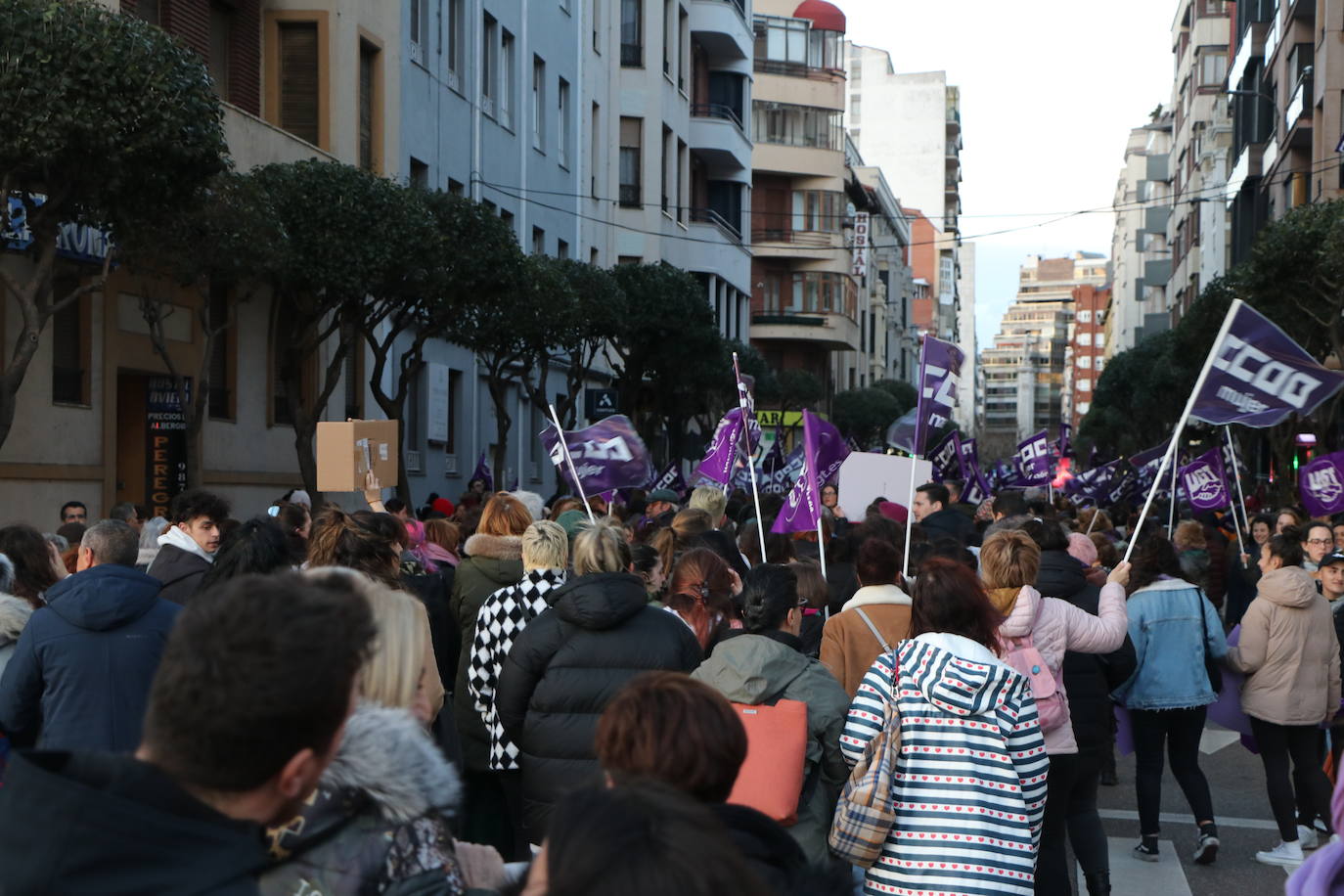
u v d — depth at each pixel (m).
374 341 21.45
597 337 34.03
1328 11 38.66
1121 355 72.81
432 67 28.56
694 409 39.84
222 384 21.11
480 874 3.06
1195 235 77.62
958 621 5.00
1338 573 9.30
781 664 5.01
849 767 4.95
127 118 13.09
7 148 12.39
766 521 10.73
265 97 23.39
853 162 91.62
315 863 2.57
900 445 12.91
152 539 8.86
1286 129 44.88
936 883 4.69
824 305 75.00
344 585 2.40
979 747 4.80
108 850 1.90
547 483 39.03
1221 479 18.19
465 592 7.20
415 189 21.00
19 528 6.51
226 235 16.14
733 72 58.38
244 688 1.94
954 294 159.88
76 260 16.94
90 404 17.69
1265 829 9.09
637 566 7.26
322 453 9.86
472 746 7.03
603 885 1.65
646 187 46.66
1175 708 8.02
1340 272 27.64
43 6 12.77
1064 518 16.70
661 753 2.73
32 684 5.19
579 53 40.09
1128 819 9.44
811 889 2.60
